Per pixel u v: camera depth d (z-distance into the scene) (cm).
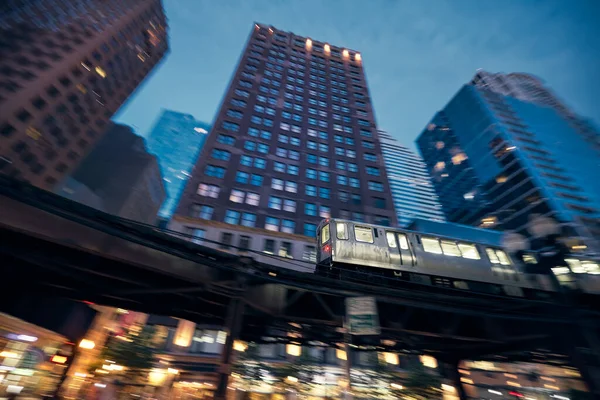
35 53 4562
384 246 1567
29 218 763
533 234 1143
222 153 3838
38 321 1540
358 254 1515
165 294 1166
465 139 8794
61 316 1780
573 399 2948
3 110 3881
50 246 899
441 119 10106
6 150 3903
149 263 890
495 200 7219
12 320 1534
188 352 2680
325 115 5034
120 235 796
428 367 2892
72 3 5356
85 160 6594
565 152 7569
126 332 2523
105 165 6800
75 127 5003
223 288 934
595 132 8700
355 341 1395
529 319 1075
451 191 8588
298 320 1090
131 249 877
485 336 1386
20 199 731
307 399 2473
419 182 7244
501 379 3378
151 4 7000
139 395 2294
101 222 854
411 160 7612
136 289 1043
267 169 3856
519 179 6838
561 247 1119
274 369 2536
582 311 1079
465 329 1391
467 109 9012
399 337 1346
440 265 1566
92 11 5638
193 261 877
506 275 1606
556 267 1148
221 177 3600
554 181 6631
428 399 2525
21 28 4606
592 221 5894
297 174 3950
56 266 948
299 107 4984
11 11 4566
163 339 2725
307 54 6278
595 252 4966
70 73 4831
